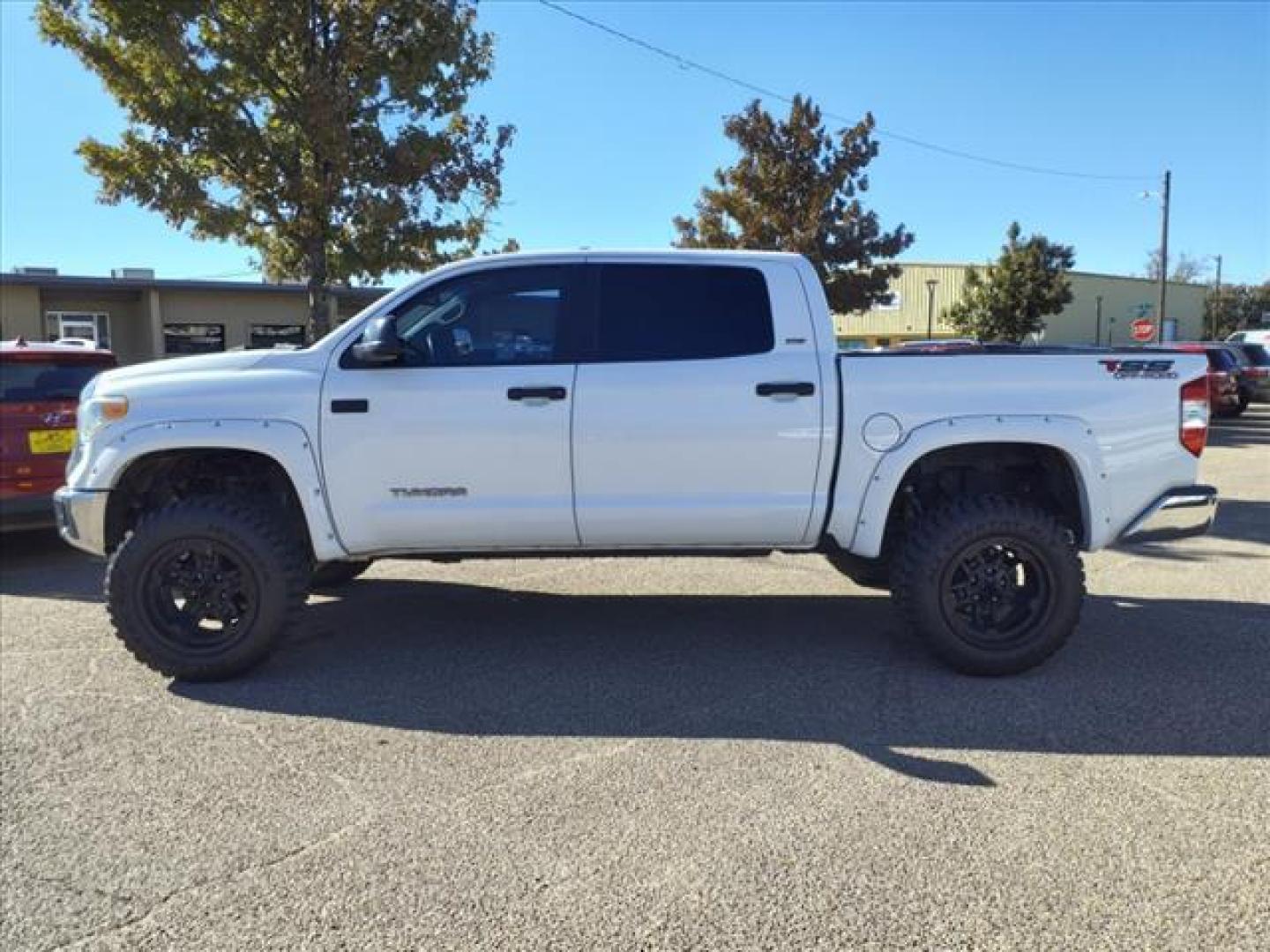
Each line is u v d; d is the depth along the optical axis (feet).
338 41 36.45
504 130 40.83
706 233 69.15
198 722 14.80
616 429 16.30
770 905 9.73
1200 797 11.98
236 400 16.37
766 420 16.30
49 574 26.21
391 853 10.84
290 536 16.76
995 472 18.04
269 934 9.38
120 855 10.88
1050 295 143.54
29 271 86.63
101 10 33.99
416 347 16.74
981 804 11.84
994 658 16.21
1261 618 20.24
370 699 15.72
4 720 14.93
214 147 35.96
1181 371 16.56
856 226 66.85
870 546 16.51
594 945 9.14
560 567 25.79
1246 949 8.97
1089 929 9.28
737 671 16.98
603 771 12.90
